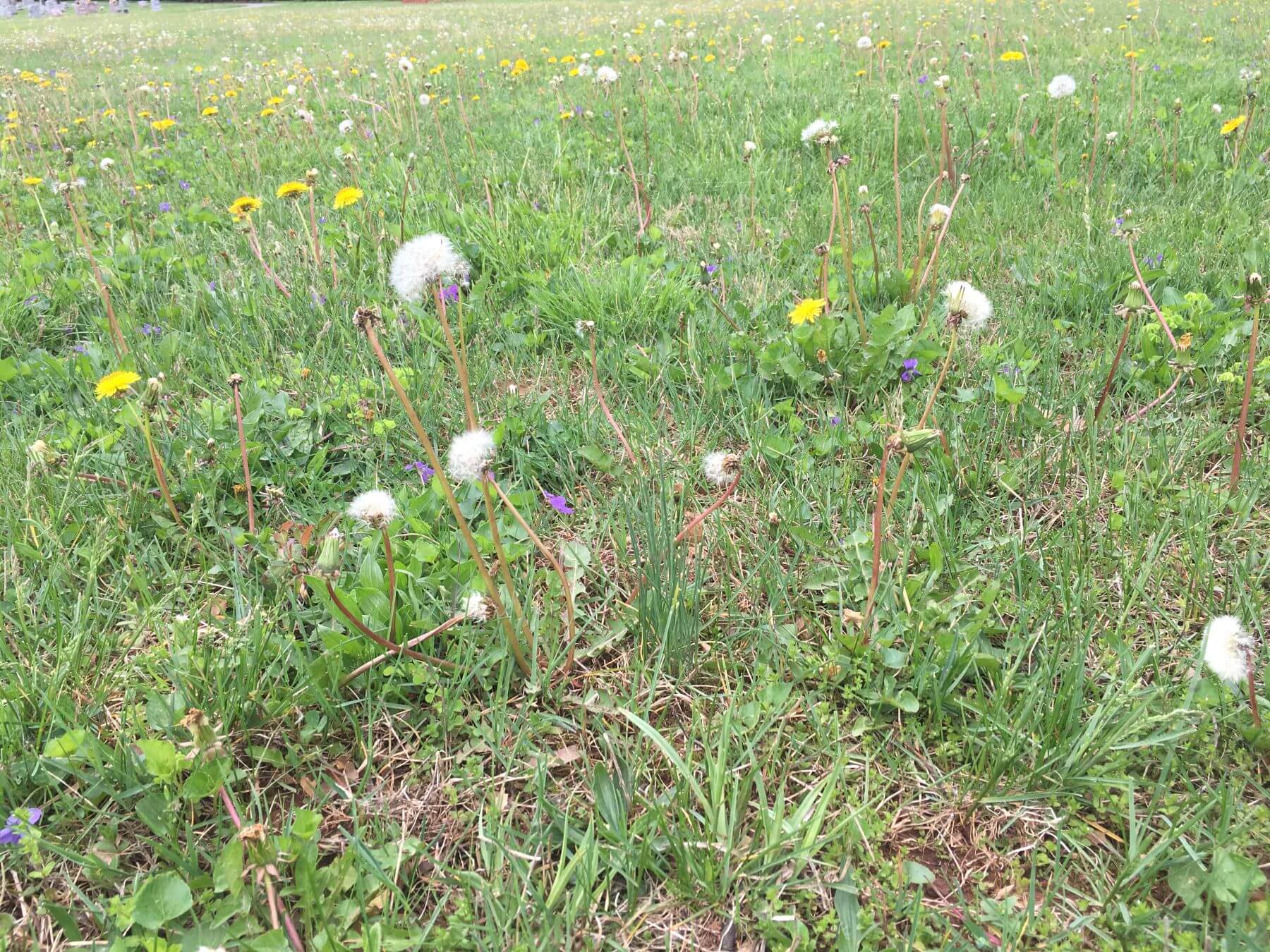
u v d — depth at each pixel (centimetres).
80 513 78
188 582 72
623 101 230
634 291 111
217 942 48
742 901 51
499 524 76
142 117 244
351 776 59
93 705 61
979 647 62
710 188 159
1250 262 110
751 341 100
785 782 57
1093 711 59
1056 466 82
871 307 108
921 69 257
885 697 60
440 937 48
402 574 66
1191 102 200
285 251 133
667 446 88
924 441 56
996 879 52
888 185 153
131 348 104
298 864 48
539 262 126
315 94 276
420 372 97
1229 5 374
